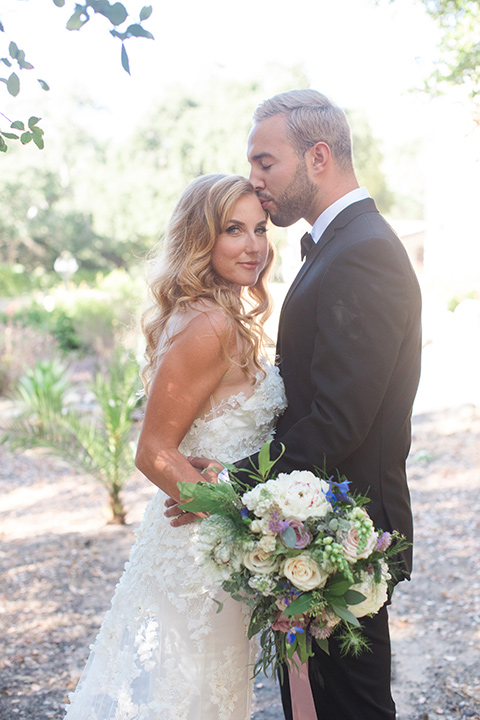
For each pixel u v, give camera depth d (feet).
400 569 6.58
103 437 18.24
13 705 9.66
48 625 12.41
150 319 7.13
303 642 5.62
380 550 5.64
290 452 6.27
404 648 11.17
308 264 6.89
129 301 45.34
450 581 13.65
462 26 10.82
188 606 6.55
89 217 109.29
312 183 6.84
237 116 76.28
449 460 22.50
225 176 6.85
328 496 5.66
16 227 107.96
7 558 16.02
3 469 24.52
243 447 6.81
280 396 6.95
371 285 6.16
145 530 7.11
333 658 6.72
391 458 6.77
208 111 78.13
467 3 10.67
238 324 6.56
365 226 6.54
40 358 37.88
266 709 9.73
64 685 10.25
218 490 5.72
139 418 23.43
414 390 6.96
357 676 6.72
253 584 5.49
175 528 6.70
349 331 6.13
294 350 6.82
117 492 18.28
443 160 35.83
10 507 20.40
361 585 5.61
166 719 6.49
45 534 17.70
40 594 13.84
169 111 83.61
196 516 6.45
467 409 28.04
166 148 86.07
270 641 5.97
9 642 11.75
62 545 16.74
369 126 93.04
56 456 18.12
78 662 11.00
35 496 21.44
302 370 6.77
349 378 6.07
